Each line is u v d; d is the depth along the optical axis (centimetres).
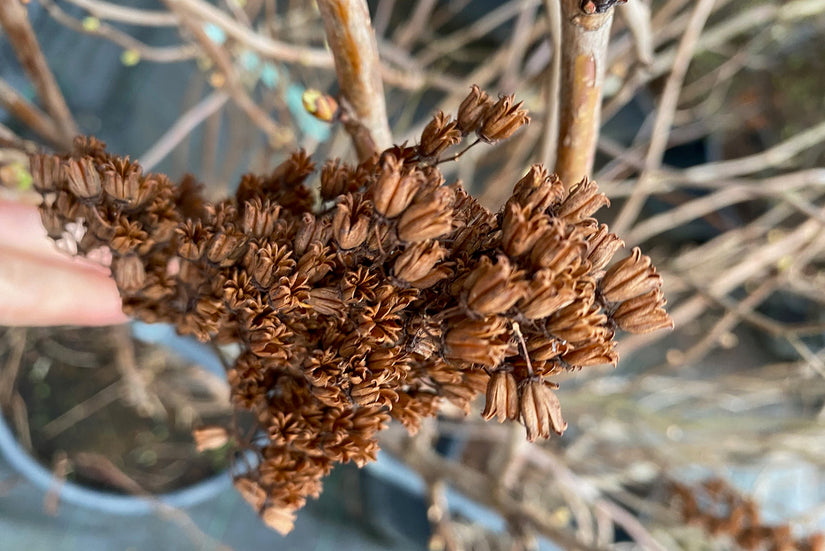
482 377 11
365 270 11
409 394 12
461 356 10
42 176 13
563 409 33
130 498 31
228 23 19
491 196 30
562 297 9
